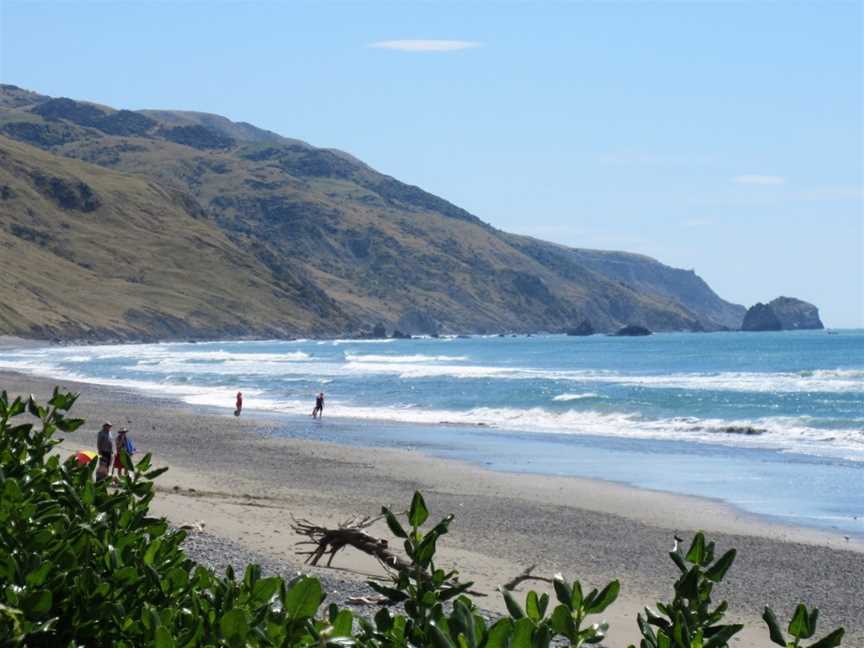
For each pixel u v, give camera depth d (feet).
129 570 10.93
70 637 10.33
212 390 210.18
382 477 89.71
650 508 75.41
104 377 257.75
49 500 13.66
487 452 110.01
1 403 17.92
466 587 9.97
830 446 116.78
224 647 9.15
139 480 16.06
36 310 542.16
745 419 145.89
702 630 9.10
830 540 64.34
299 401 184.34
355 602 37.29
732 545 62.54
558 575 8.98
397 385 224.74
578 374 270.67
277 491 77.77
